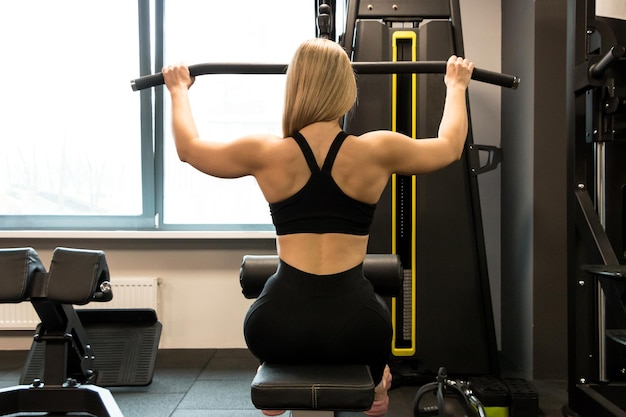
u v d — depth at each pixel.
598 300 2.00
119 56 2.87
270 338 1.06
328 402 0.97
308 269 1.07
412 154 1.12
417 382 2.26
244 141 1.12
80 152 2.88
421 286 2.28
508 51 2.75
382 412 1.70
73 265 1.74
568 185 1.95
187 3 2.89
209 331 2.86
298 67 1.12
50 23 2.85
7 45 2.84
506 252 2.76
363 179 1.09
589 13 1.87
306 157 1.08
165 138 2.89
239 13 2.91
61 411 1.80
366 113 2.30
